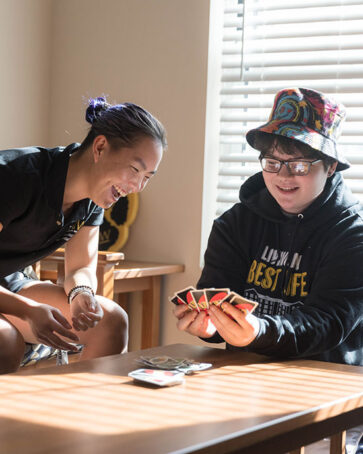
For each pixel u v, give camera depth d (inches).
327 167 74.5
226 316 61.2
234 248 79.2
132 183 66.6
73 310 73.2
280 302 74.9
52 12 123.0
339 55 106.6
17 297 67.1
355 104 105.4
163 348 67.2
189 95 112.6
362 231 72.1
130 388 50.9
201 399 48.4
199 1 111.7
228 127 115.0
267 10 110.7
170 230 114.3
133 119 65.6
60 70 122.6
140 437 39.6
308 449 59.7
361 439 64.3
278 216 76.7
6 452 36.9
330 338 67.0
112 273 98.7
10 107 115.5
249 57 112.3
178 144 113.5
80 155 69.6
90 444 38.3
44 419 42.6
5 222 68.5
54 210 69.7
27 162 69.5
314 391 51.8
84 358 75.8
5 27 113.6
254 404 47.4
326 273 70.4
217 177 115.0
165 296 114.0
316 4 107.1
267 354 64.8
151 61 115.6
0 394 48.2
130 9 117.0
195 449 38.1
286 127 73.0
